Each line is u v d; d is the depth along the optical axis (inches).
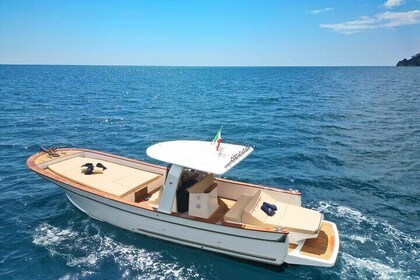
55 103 1852.9
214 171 408.2
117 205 465.1
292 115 1491.1
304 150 919.0
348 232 496.7
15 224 511.2
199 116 1488.7
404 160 835.4
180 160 435.2
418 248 460.1
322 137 1066.1
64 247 453.4
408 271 413.7
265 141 1021.8
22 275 402.3
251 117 1454.2
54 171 540.7
